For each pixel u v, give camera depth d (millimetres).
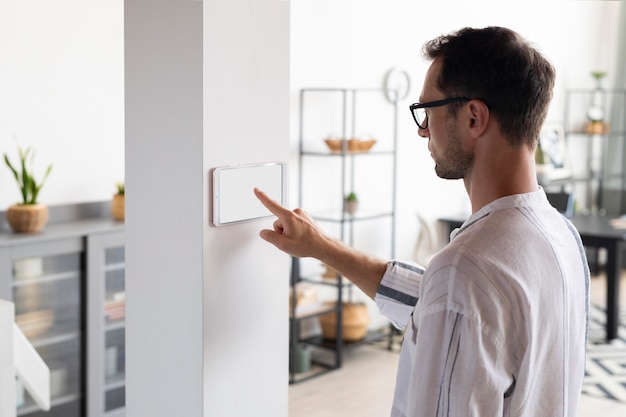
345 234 5207
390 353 5016
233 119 1373
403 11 5406
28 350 2098
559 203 5348
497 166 1152
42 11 3762
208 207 1350
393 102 5434
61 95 3873
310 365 4727
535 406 1177
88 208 3982
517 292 1087
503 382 1088
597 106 7555
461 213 6188
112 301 3715
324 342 4789
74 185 3961
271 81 1438
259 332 1478
